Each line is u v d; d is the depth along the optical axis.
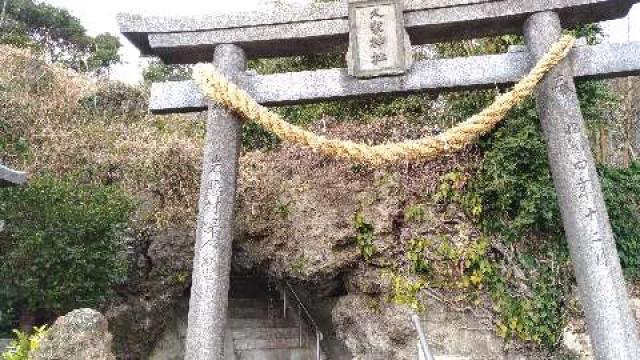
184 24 5.45
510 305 6.51
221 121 5.27
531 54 5.17
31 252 6.64
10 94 11.45
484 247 6.70
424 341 5.07
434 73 5.23
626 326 4.29
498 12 5.18
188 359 4.65
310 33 5.36
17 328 7.03
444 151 4.97
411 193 7.07
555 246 6.64
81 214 6.83
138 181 9.14
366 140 7.95
